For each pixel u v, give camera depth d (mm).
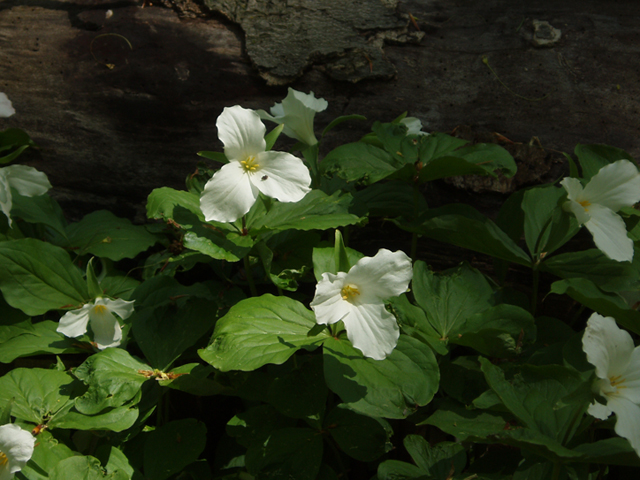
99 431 1031
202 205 995
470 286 1090
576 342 1028
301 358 1110
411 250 1189
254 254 1119
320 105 1152
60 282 1100
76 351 1087
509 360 1050
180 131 1233
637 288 1057
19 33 1259
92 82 1241
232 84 1230
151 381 1074
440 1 1226
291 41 1218
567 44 1206
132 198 1251
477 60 1214
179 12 1239
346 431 1013
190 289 1133
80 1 1257
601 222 1036
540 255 1091
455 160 1071
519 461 1008
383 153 1132
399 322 1028
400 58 1219
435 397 1072
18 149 1224
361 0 1222
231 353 963
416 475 988
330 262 1024
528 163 1193
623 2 1212
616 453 898
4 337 1082
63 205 1260
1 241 1129
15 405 994
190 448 1014
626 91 1198
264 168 1015
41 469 973
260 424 1027
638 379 918
